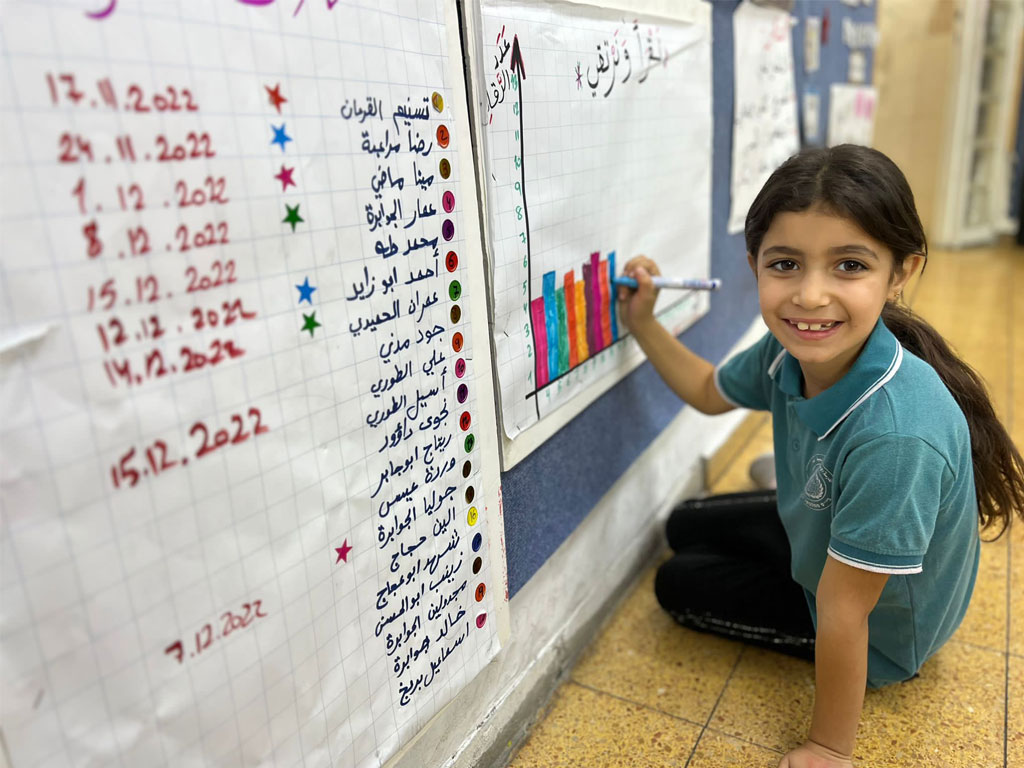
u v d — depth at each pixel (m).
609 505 1.16
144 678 0.44
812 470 0.85
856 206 0.68
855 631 0.77
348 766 0.61
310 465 0.53
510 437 0.79
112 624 0.42
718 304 1.53
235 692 0.50
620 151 0.97
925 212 4.21
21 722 0.38
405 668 0.66
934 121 4.03
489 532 0.77
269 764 0.53
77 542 0.40
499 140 0.71
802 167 0.73
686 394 1.11
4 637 0.37
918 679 1.00
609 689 1.03
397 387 0.60
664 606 1.13
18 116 0.35
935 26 3.87
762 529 1.10
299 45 0.47
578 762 0.91
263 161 0.46
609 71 0.91
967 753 0.88
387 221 0.57
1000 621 1.10
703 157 1.27
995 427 0.88
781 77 1.64
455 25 0.62
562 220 0.85
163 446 0.43
